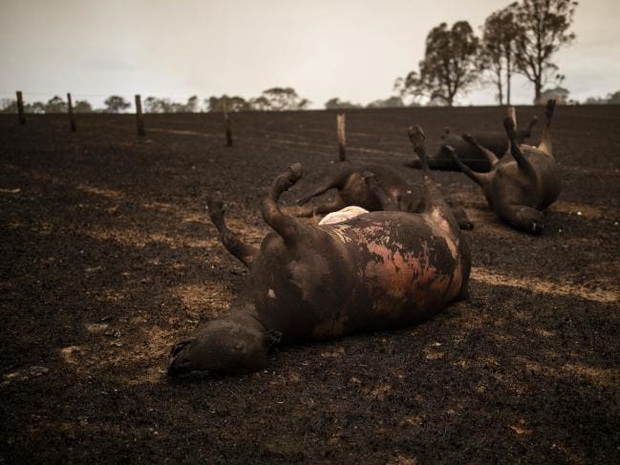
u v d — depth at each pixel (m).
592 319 5.86
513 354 5.03
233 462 3.48
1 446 3.56
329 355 4.86
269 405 4.10
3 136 18.12
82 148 16.25
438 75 66.25
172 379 4.41
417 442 3.73
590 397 4.34
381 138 21.83
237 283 6.54
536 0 55.44
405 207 7.68
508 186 9.38
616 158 17.06
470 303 6.18
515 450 3.68
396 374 4.60
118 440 3.66
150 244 7.93
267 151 17.75
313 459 3.54
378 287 4.91
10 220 8.73
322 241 4.73
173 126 24.62
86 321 5.45
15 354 4.78
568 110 33.34
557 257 8.01
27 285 6.26
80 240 7.96
